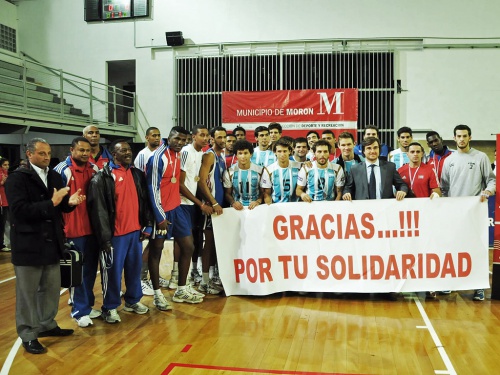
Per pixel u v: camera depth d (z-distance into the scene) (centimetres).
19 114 776
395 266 421
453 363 286
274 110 1024
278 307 407
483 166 446
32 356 306
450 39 979
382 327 352
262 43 1042
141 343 326
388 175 431
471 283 418
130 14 1080
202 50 1066
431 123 992
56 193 301
